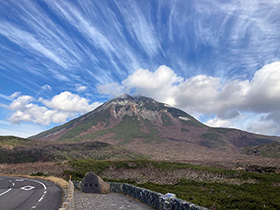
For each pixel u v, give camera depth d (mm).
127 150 159125
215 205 14656
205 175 46500
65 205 9211
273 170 60156
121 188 22672
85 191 21781
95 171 57844
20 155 103625
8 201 14047
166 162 71062
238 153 176625
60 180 28031
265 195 18766
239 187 26719
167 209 12000
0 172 52969
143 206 14773
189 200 16734
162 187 25328
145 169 59281
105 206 14438
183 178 41656
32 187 21891
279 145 148500
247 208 13938
